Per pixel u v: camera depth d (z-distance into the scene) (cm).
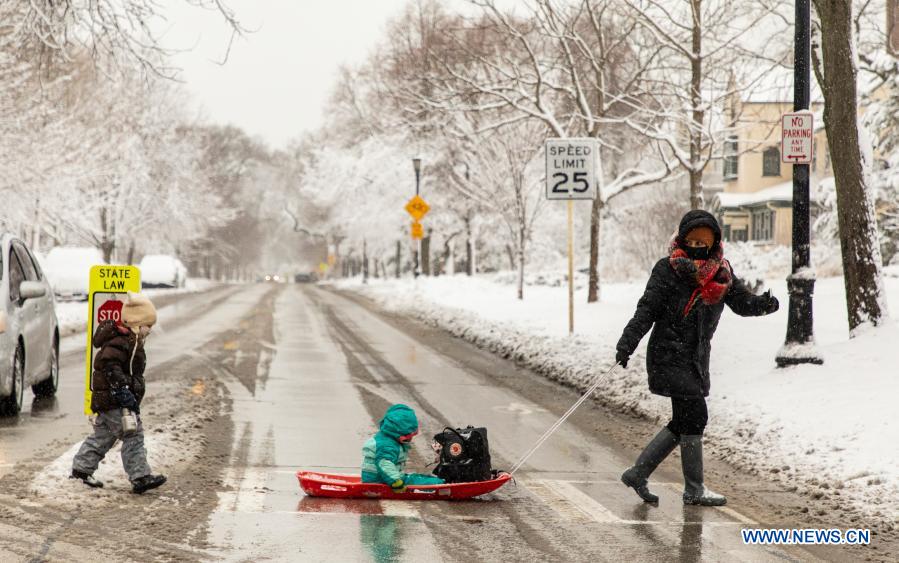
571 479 919
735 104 2430
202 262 12444
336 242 9088
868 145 1391
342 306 4106
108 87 4259
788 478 914
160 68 1823
